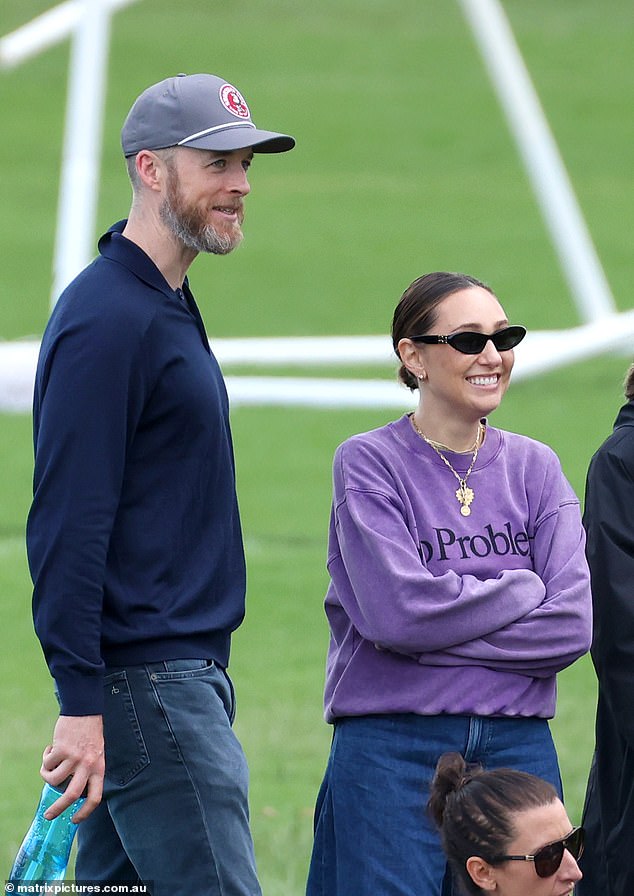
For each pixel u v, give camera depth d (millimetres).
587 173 121562
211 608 14633
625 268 96625
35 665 33094
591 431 59531
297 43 156875
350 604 15086
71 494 13820
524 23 158625
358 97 143500
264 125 137250
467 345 14984
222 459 14758
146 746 14219
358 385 62188
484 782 12680
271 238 106688
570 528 15234
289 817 22812
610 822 15758
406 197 118562
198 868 14219
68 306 14250
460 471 15305
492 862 12484
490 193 119375
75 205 55781
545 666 14734
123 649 14250
